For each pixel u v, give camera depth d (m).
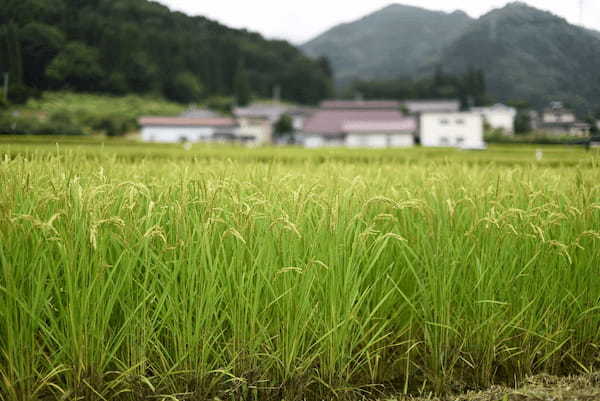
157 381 2.78
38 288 2.44
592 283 3.33
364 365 3.18
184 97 110.62
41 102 56.31
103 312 2.63
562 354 3.44
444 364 3.13
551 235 3.51
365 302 3.16
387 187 4.28
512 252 3.24
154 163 7.05
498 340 3.22
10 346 2.42
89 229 2.48
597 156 4.54
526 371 3.20
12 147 11.38
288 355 2.74
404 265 3.26
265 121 95.81
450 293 2.99
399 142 64.12
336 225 2.84
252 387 2.68
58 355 2.53
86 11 81.75
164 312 2.80
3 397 2.52
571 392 2.80
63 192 2.64
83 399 2.52
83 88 76.31
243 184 3.54
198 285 2.71
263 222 2.91
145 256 2.60
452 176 4.78
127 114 80.44
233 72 133.88
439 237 3.04
